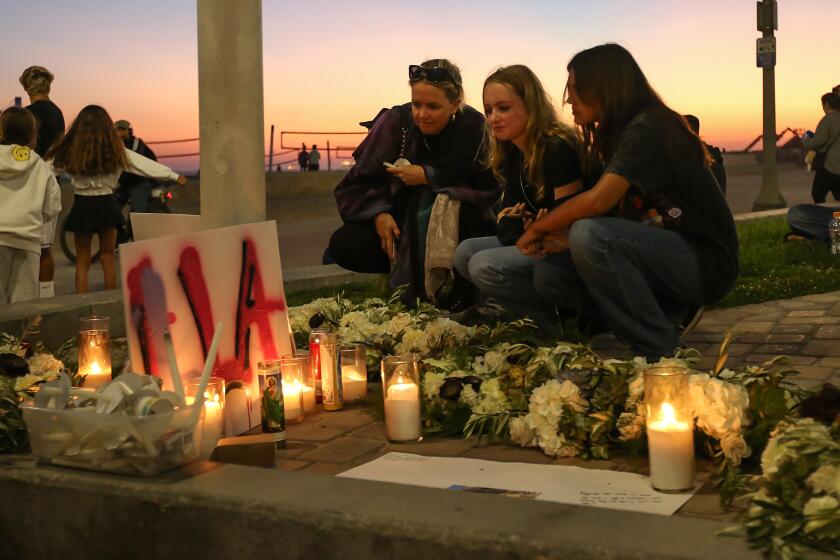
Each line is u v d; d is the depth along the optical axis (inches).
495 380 138.7
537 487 111.4
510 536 86.4
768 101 654.5
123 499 104.5
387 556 91.1
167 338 117.0
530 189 183.2
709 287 166.4
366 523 92.2
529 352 141.6
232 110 170.2
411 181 208.2
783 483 89.7
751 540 83.0
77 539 108.0
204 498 100.5
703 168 162.6
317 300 212.5
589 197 159.0
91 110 330.3
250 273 153.4
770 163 660.7
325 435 141.2
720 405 115.2
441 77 202.8
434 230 206.5
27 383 135.3
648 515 89.5
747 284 271.9
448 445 134.0
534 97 172.7
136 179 442.6
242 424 145.0
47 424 110.1
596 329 192.9
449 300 211.5
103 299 240.4
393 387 134.8
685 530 85.8
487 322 202.2
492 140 187.2
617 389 125.2
